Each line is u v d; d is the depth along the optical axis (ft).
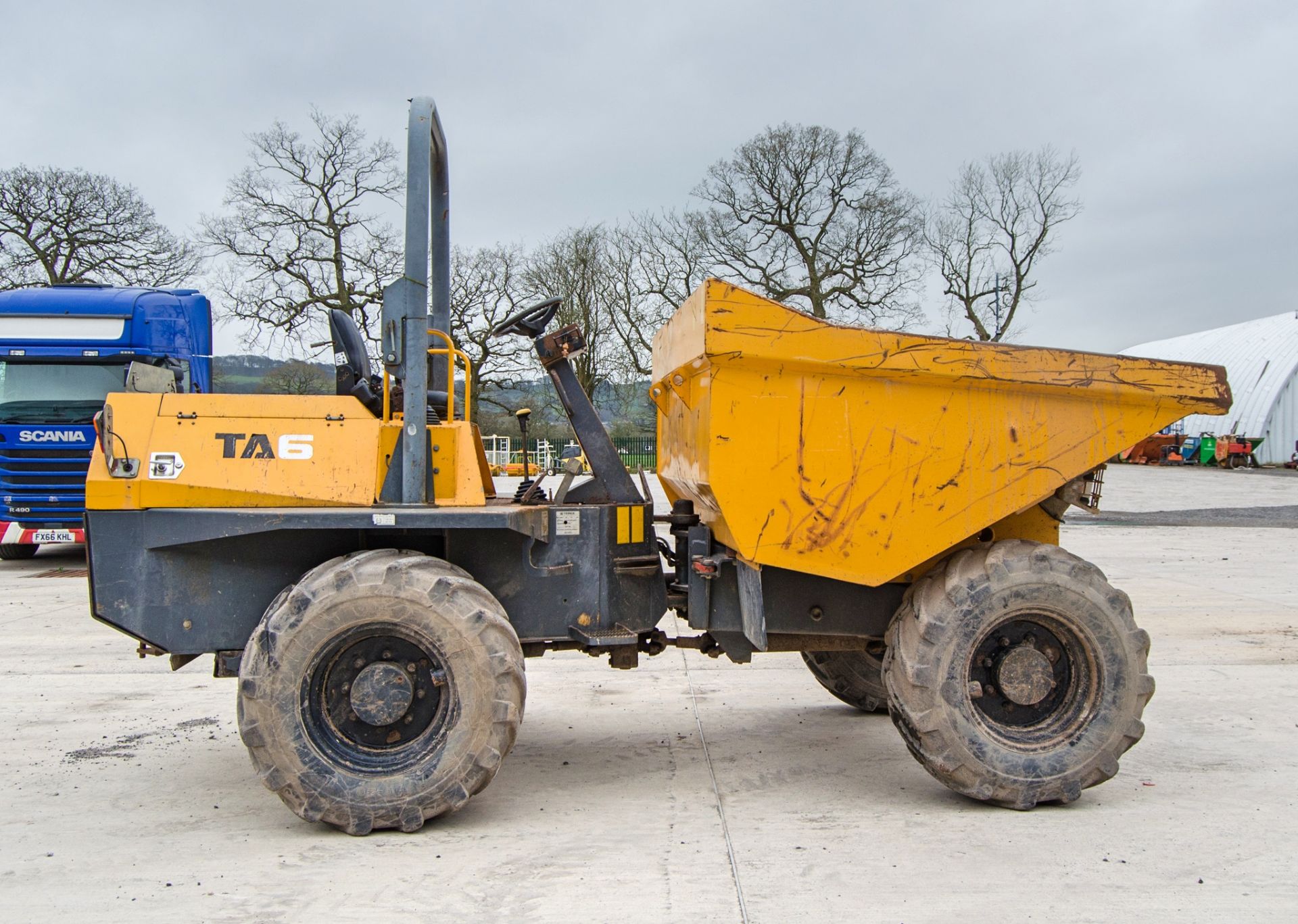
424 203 12.39
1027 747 11.85
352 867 10.25
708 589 13.12
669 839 11.02
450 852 10.64
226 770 13.83
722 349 11.27
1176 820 11.52
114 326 36.04
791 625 12.84
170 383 15.21
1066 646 12.14
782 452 11.59
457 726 11.10
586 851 10.66
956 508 11.81
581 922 8.97
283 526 11.39
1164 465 131.13
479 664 11.09
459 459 12.48
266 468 11.96
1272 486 88.69
